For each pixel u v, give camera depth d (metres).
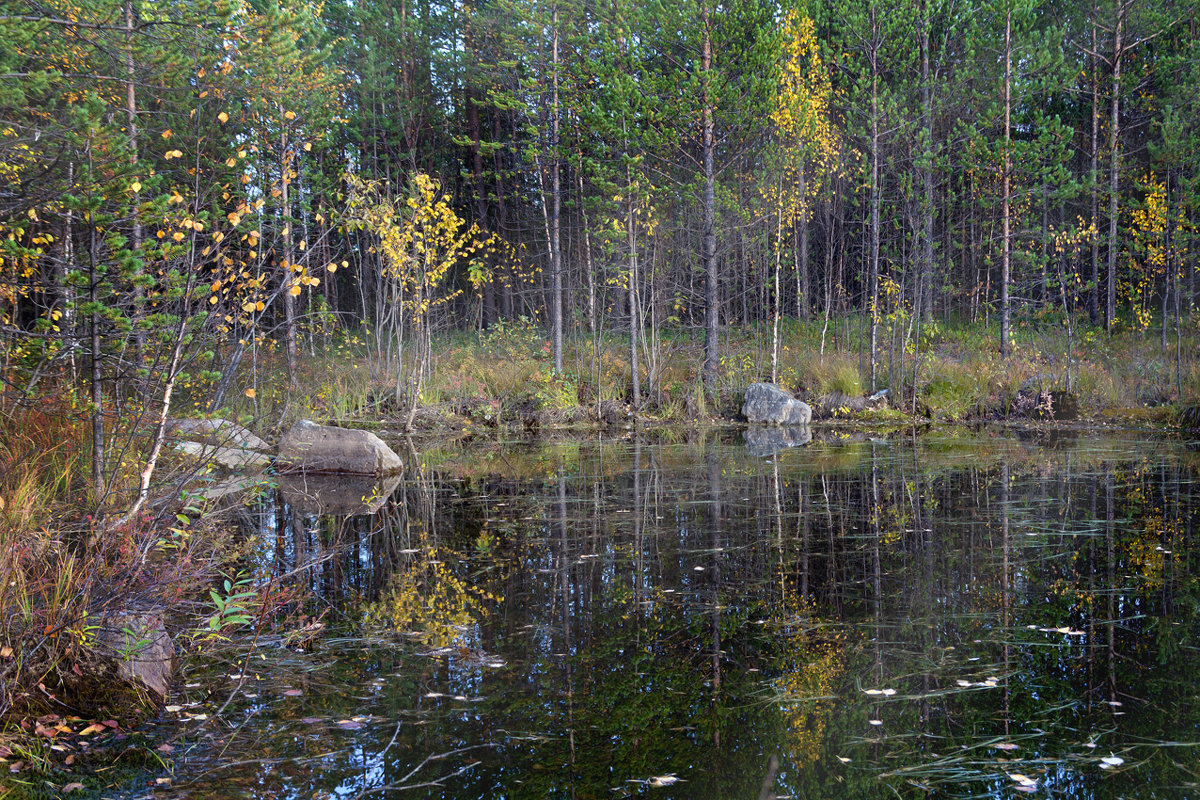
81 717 2.68
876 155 16.20
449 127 23.33
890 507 6.50
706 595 4.18
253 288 4.50
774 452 10.30
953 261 21.08
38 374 4.98
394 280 14.61
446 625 3.74
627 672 3.12
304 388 14.16
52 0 6.24
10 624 2.85
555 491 7.57
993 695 2.86
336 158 19.25
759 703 2.82
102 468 4.71
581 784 2.23
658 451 10.67
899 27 16.61
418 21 20.33
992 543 5.25
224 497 7.10
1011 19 16.28
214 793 2.20
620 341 18.50
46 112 5.32
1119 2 18.00
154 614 3.24
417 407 14.23
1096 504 6.48
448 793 2.19
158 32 6.55
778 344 16.44
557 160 16.91
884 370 16.06
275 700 2.88
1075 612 3.81
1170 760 2.34
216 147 8.88
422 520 6.28
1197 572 4.48
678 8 14.90
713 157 16.23
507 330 18.61
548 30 16.36
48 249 5.21
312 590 4.35
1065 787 2.18
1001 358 15.82
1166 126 16.38
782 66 14.63
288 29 7.86
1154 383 13.98
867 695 2.87
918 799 2.12
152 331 4.56
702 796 2.15
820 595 4.16
